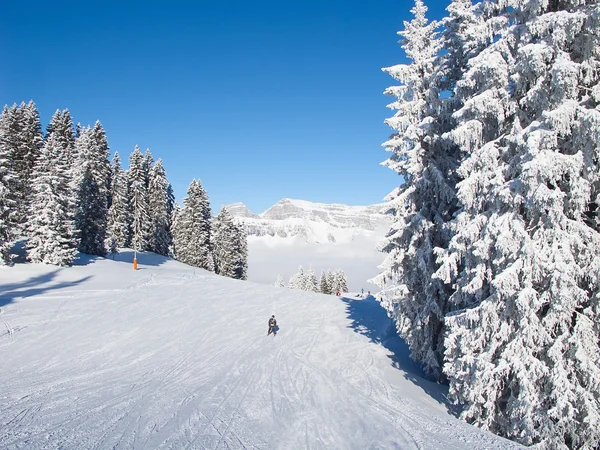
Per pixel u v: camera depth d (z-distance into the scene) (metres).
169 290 33.44
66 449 8.58
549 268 8.98
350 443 9.49
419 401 12.93
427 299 15.34
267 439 9.62
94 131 55.44
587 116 8.37
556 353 9.08
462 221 11.30
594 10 8.38
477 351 10.98
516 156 9.97
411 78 15.77
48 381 13.44
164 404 11.74
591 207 9.92
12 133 47.09
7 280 29.39
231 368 16.00
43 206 36.22
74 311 23.42
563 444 8.86
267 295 36.12
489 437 9.78
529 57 9.09
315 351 19.48
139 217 61.00
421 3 16.53
